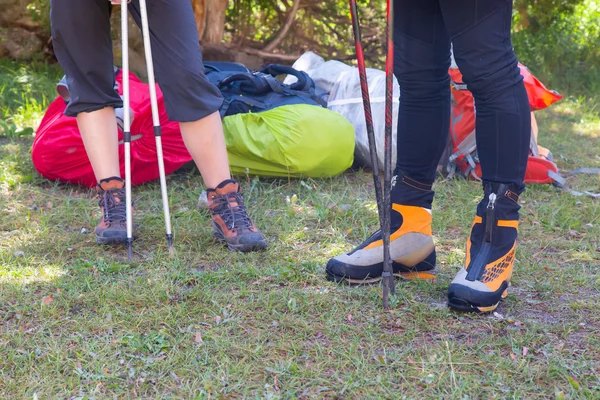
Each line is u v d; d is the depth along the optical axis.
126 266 2.34
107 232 2.57
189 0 2.48
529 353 1.77
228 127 3.54
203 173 2.61
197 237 2.69
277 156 3.44
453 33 1.91
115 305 2.03
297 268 2.34
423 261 2.23
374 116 3.78
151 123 3.39
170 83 2.47
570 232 2.84
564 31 8.25
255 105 3.69
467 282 1.98
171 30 2.44
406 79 2.08
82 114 2.64
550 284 2.25
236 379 1.64
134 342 1.80
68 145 3.28
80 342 1.82
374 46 7.79
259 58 7.36
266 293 2.15
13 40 6.85
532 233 2.84
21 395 1.57
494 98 1.93
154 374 1.66
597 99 7.01
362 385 1.61
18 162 3.70
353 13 1.91
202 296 2.11
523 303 2.10
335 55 7.82
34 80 5.86
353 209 3.06
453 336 1.87
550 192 3.51
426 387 1.61
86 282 2.18
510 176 2.00
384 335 1.86
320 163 3.49
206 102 2.52
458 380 1.63
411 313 2.00
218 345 1.79
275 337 1.86
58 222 2.88
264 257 2.50
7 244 2.60
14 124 4.44
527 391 1.60
